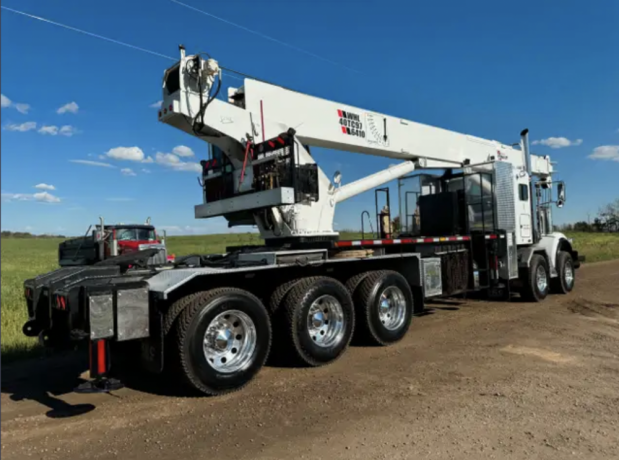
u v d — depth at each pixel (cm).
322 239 679
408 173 900
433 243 814
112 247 870
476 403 425
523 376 499
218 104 604
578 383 475
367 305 638
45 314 525
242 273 530
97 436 378
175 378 471
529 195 1079
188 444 359
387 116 827
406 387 474
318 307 586
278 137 598
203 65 584
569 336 681
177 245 4284
